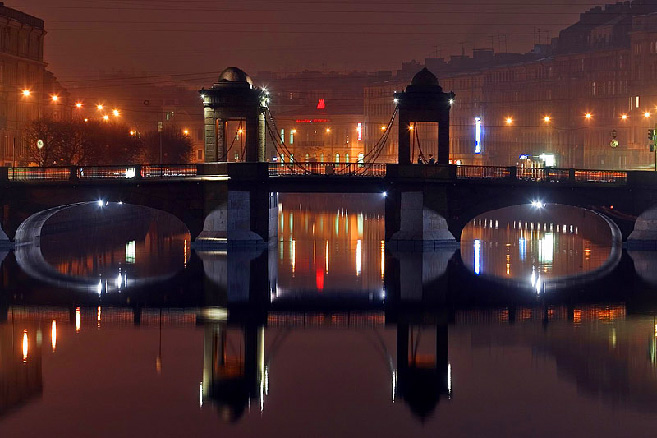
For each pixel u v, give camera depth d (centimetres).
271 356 7588
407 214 13175
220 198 13088
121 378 6956
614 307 9331
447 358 7525
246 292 10156
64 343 7912
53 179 12838
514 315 9000
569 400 6562
